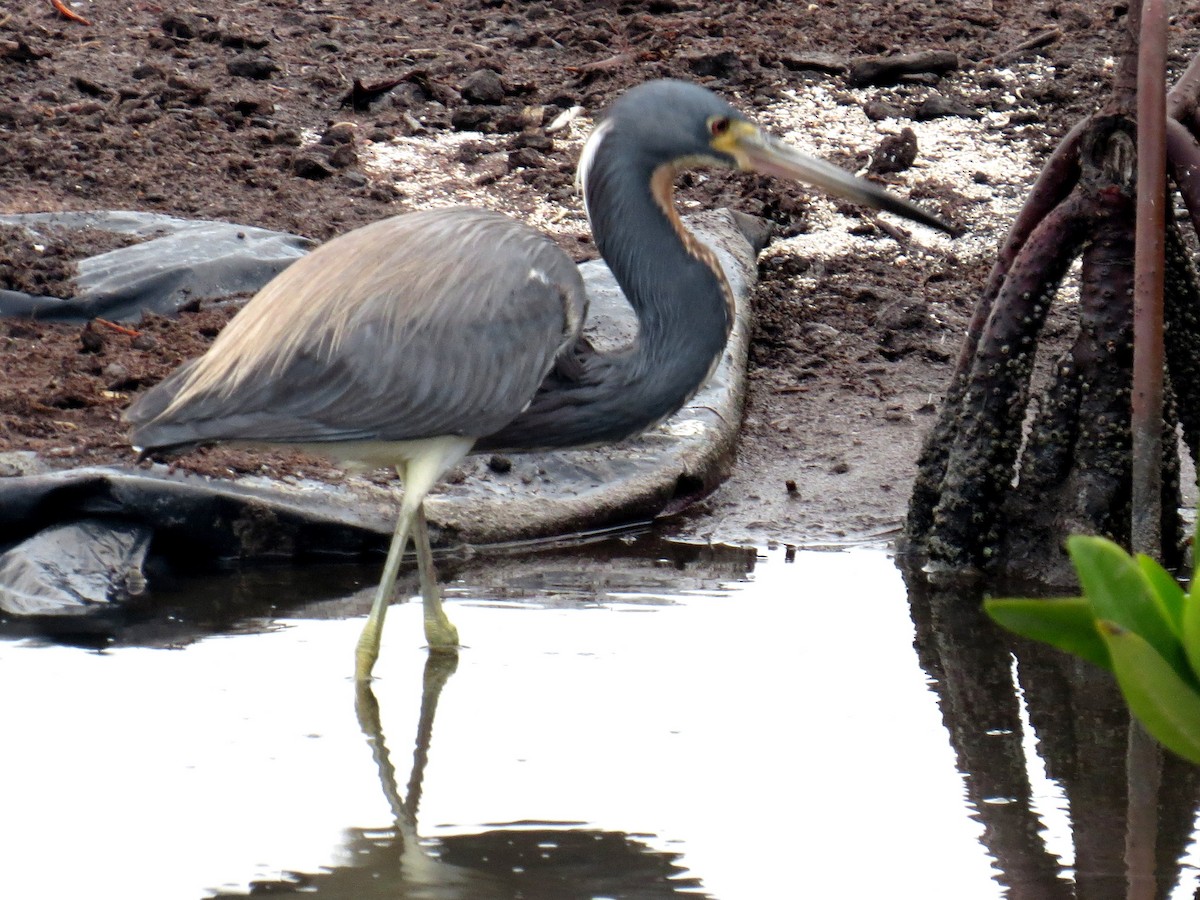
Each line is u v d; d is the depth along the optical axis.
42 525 10.82
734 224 15.88
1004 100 18.92
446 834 7.28
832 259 16.11
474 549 11.80
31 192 15.65
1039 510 11.09
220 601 10.54
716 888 6.78
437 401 9.32
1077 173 10.59
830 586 11.00
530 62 19.66
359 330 9.25
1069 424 10.85
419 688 9.09
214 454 11.57
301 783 7.82
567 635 10.02
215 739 8.30
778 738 8.43
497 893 6.72
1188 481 12.30
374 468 10.41
